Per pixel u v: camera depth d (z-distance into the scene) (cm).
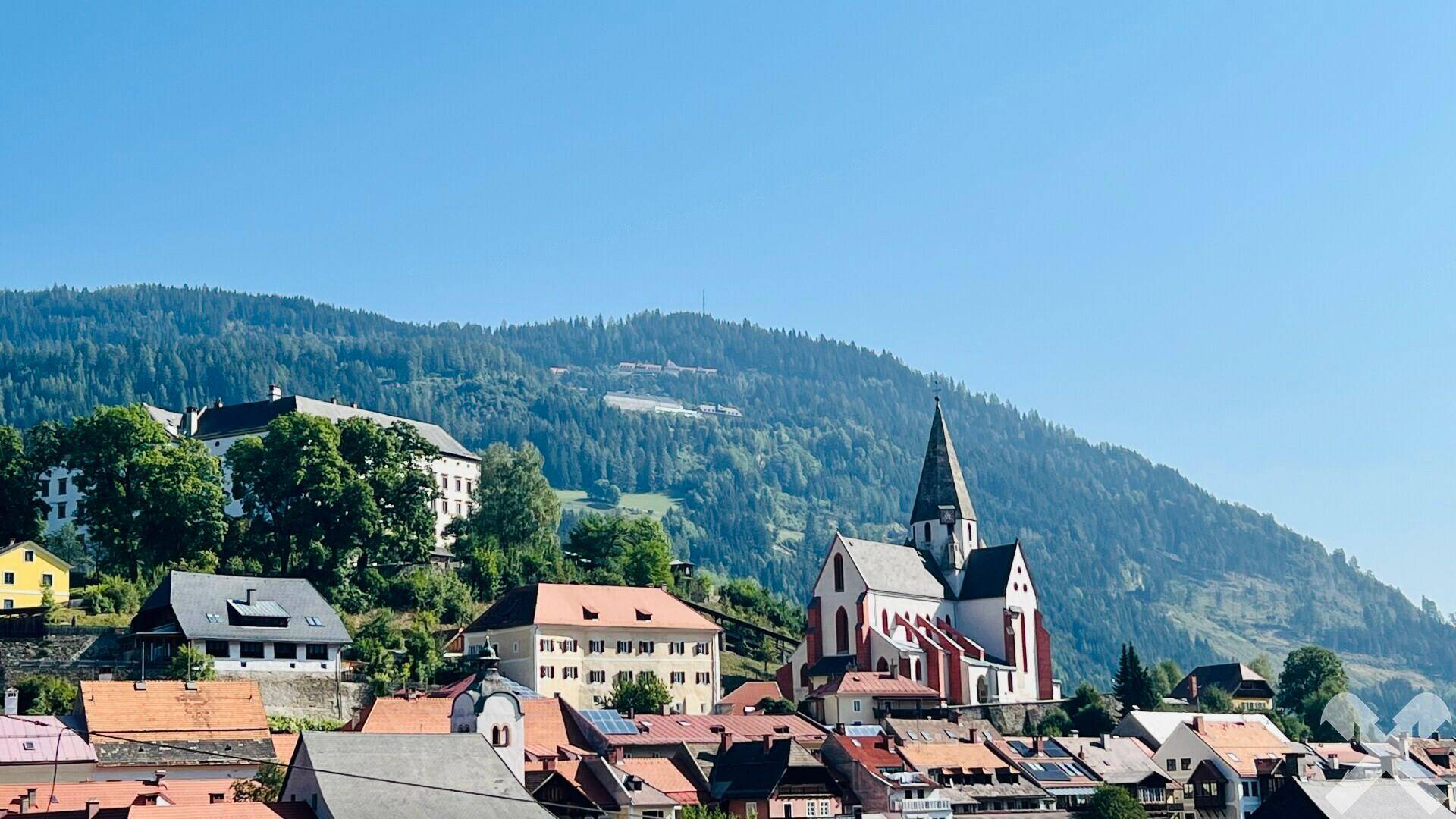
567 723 17338
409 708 16938
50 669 18562
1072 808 18100
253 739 16175
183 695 16388
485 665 18650
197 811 11575
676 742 17238
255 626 19275
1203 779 19475
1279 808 12838
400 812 11919
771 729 18288
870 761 17062
